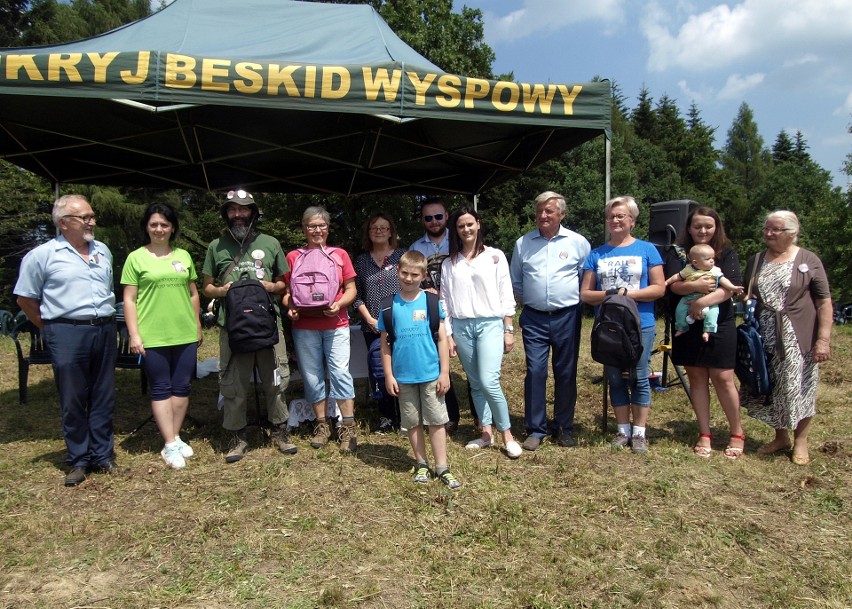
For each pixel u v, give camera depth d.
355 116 5.45
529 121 4.52
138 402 6.01
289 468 4.12
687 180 42.50
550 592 2.71
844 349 9.34
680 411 5.75
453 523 3.36
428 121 5.57
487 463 4.25
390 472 4.06
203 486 3.82
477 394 4.54
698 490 3.84
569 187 25.42
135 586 2.75
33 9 20.41
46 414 5.54
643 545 3.15
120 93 3.92
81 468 3.92
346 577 2.81
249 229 4.33
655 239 6.77
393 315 3.79
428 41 18.39
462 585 2.77
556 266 4.50
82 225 3.78
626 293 4.25
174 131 5.83
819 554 3.09
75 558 2.98
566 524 3.37
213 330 11.45
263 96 4.06
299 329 4.39
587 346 9.84
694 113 57.28
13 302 17.23
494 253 4.36
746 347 4.24
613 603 2.66
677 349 4.46
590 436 4.85
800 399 4.13
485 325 4.30
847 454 4.46
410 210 16.59
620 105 48.25
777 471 4.15
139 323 4.04
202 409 5.75
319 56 4.72
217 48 4.75
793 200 41.91
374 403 5.79
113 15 23.06
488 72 20.70
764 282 4.27
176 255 4.12
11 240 17.27
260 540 3.13
